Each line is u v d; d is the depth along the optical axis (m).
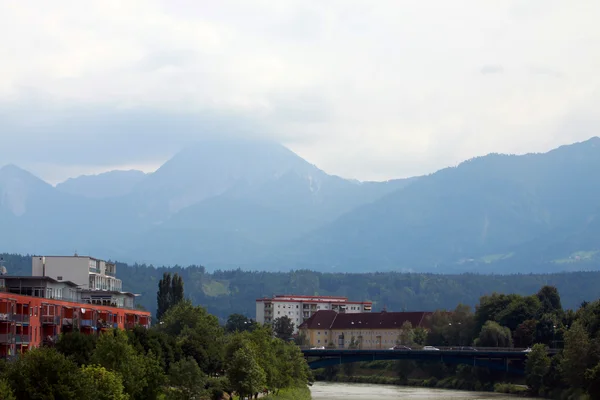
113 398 152.62
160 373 178.25
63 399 140.00
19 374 139.00
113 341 173.75
